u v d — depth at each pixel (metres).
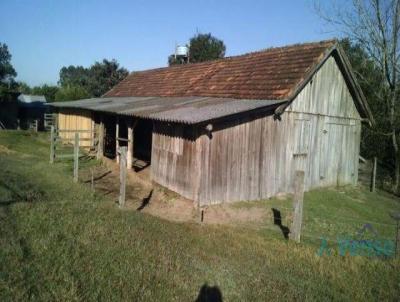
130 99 23.30
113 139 22.84
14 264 5.89
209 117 11.90
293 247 8.95
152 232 8.71
